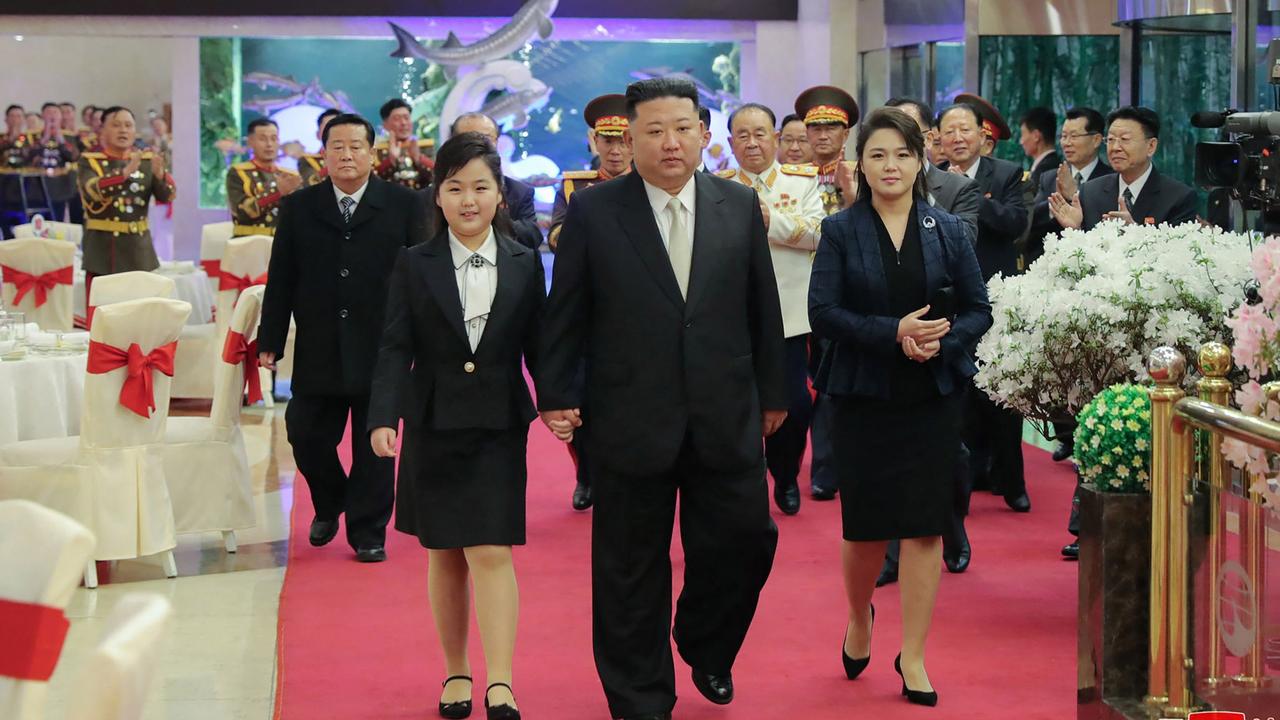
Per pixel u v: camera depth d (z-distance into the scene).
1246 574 3.04
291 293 5.84
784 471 6.43
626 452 3.65
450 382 3.85
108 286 7.30
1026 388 4.61
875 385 3.87
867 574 4.04
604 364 3.71
